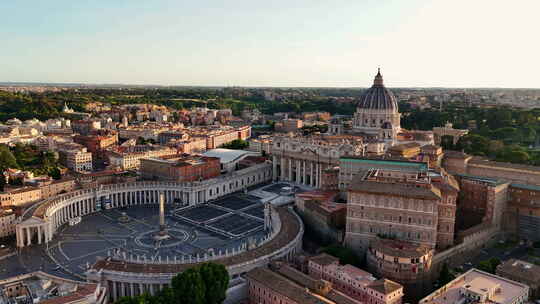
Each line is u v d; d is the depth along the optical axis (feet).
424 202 541.34
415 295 493.77
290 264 542.57
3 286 482.28
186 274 449.06
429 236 545.85
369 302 447.83
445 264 513.86
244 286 484.74
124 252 591.78
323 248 597.93
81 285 467.93
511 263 508.53
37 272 518.78
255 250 560.20
